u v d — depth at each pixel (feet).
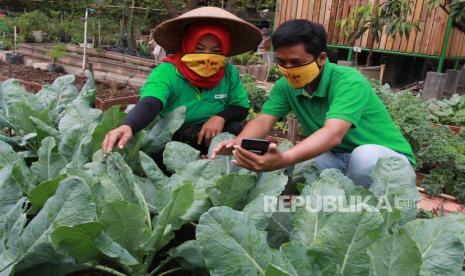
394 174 6.06
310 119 8.27
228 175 5.39
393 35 21.42
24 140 7.64
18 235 4.21
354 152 7.84
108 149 6.29
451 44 29.01
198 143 8.46
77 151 6.61
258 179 5.93
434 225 4.78
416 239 4.78
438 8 26.78
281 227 5.64
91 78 9.95
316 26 7.06
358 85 7.22
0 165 5.88
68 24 36.60
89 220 4.39
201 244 4.24
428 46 27.73
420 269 4.35
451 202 11.32
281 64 7.29
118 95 20.51
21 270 4.50
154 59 28.78
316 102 7.95
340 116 6.84
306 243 4.83
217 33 7.93
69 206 4.42
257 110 17.19
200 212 5.50
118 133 6.59
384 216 5.06
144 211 5.24
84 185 4.49
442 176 11.46
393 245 4.16
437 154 11.57
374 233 4.45
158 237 4.77
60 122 7.75
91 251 4.48
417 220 5.18
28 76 24.31
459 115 16.75
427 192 11.57
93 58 26.12
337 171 5.90
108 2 35.06
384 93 17.11
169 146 6.58
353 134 8.14
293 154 5.90
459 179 11.43
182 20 8.04
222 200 5.54
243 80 20.06
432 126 13.46
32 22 36.06
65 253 4.31
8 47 32.45
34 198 5.18
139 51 31.42
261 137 8.29
